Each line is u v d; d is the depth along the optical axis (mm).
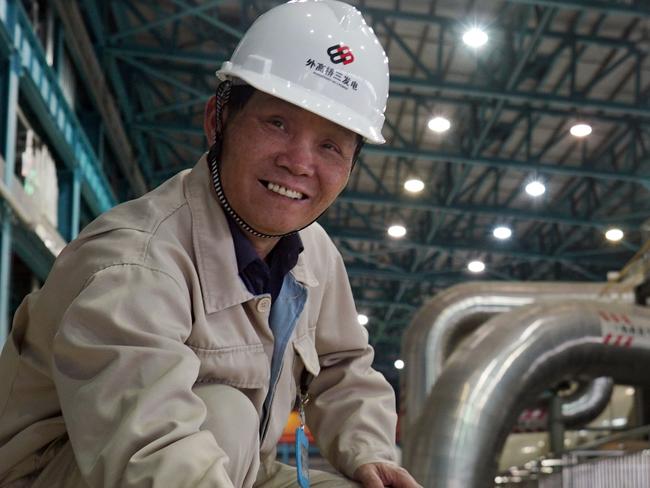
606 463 9383
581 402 13711
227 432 1553
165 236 1653
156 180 22391
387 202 21156
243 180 1744
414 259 26141
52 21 14398
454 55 16797
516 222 24328
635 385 11383
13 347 1802
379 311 33375
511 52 15859
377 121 1841
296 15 1814
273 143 1730
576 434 15820
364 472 1996
